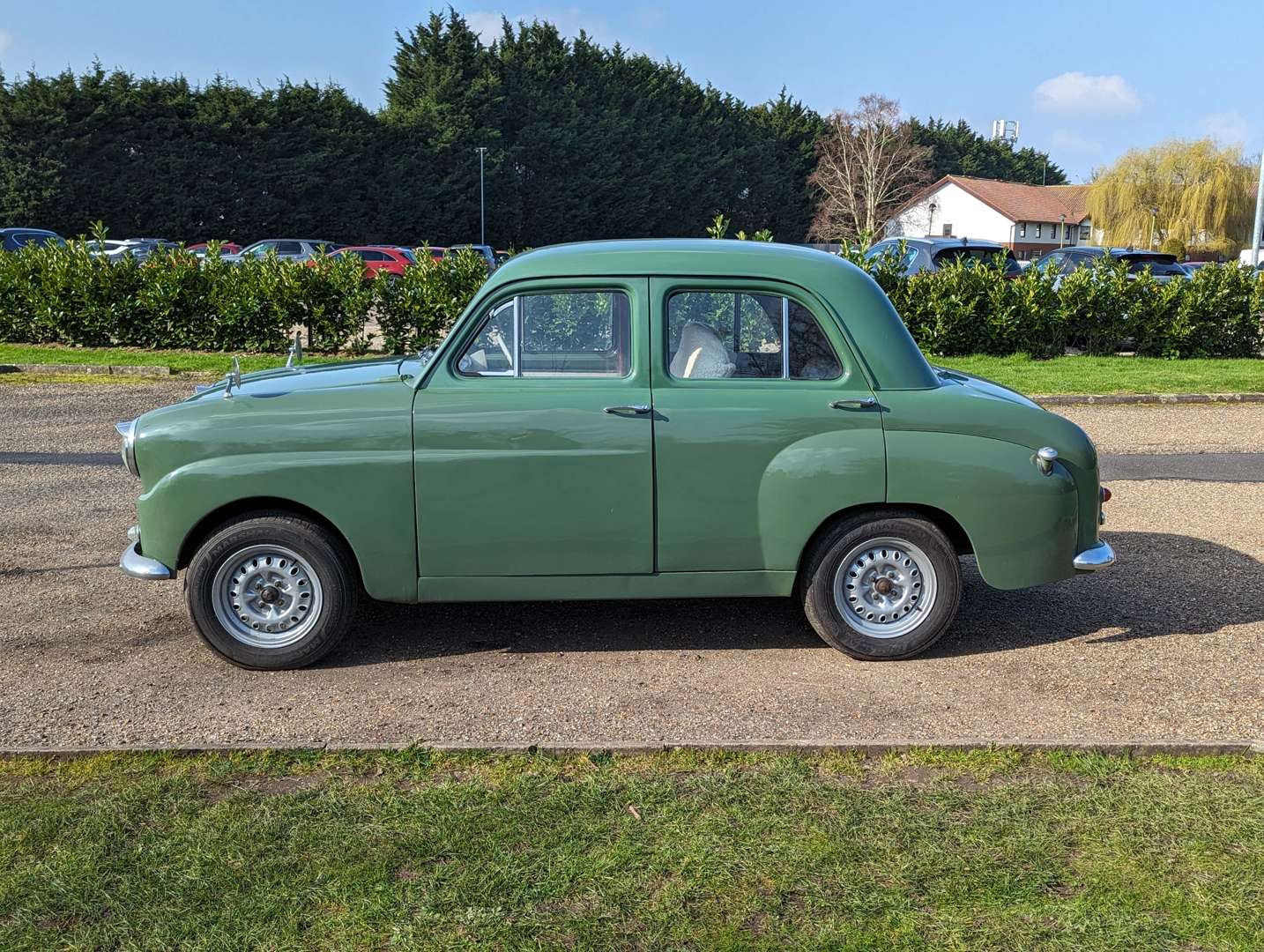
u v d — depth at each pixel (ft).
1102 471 30.53
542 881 10.34
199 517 15.47
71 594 19.56
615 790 12.07
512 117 225.56
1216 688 15.23
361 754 12.94
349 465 15.38
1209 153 172.76
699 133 254.68
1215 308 53.72
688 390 15.64
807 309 15.85
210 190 180.45
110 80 176.35
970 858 10.72
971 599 19.45
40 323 55.11
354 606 16.19
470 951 9.32
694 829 11.25
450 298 50.75
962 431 15.78
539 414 15.44
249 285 52.54
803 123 282.97
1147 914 9.84
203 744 13.23
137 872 10.53
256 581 15.87
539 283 15.67
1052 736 13.56
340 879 10.37
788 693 15.14
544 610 18.89
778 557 15.84
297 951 9.34
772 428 15.56
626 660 16.47
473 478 15.47
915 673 15.93
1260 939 9.48
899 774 12.53
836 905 9.98
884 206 255.50
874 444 15.62
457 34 224.53
